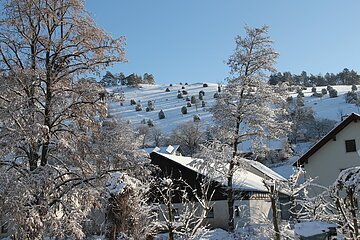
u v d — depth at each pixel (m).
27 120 16.06
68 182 16.19
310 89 147.00
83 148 16.97
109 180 17.48
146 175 16.98
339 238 10.46
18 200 14.17
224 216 29.58
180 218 14.50
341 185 10.05
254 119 26.45
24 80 16.70
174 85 196.62
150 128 96.00
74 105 17.66
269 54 27.55
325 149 32.47
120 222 17.36
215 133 27.27
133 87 183.75
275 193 10.77
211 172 18.48
